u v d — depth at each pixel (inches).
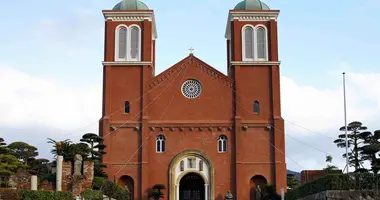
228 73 3216.0
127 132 2839.6
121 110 2864.2
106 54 2915.8
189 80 2920.8
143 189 2760.8
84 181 2250.2
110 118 2847.0
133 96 2878.9
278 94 2891.2
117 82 2893.7
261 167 2807.6
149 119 2864.2
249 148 2834.6
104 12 2945.4
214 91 2906.0
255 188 2802.7
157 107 2881.4
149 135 2844.5
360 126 2856.8
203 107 2888.8
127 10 2942.9
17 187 1955.0
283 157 2810.0
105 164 2783.0
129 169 2795.3
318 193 2044.8
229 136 2854.3
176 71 2925.7
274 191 2709.2
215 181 2802.7
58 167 2030.0
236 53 2938.0
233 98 2896.2
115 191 2432.3
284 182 2778.1
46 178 2202.3
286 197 2667.3
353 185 1953.7
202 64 2933.1
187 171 2817.4
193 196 3011.8
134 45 2940.5
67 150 2245.3
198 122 2861.7
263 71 2925.7
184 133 2856.8
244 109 2876.5
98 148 2650.1
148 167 2805.1
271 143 2839.6
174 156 2827.3
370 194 1936.5
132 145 2824.8
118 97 2878.9
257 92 2901.1
